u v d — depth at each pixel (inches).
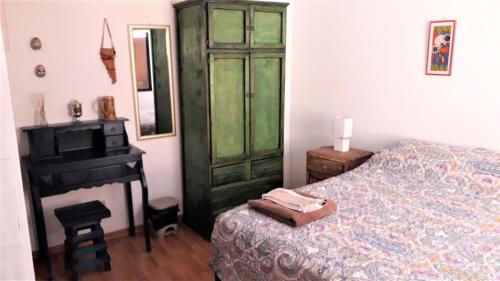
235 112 128.2
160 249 125.8
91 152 117.0
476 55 104.5
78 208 112.8
